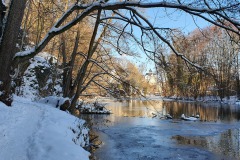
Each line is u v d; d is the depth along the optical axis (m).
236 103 43.41
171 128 20.86
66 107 14.00
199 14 6.64
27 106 11.30
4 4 8.70
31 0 13.27
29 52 8.62
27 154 5.68
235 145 15.27
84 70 13.95
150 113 31.56
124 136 17.27
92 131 18.08
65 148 6.19
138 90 12.16
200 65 7.29
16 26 8.62
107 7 8.05
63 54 20.00
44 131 7.25
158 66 8.31
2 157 5.36
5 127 7.06
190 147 14.77
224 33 6.92
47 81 23.77
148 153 13.27
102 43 15.55
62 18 8.62
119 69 13.58
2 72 8.59
